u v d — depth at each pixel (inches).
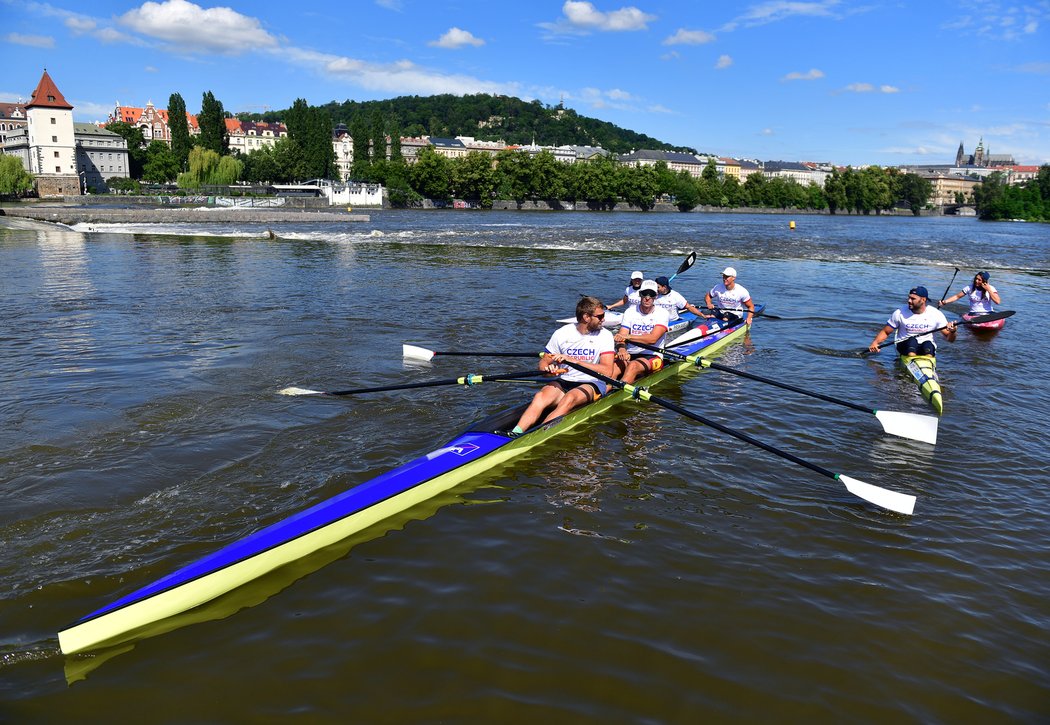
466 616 177.8
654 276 912.9
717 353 480.7
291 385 368.5
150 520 219.8
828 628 175.9
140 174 5103.3
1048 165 5167.3
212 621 175.9
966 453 294.4
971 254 1409.9
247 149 6422.2
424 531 222.4
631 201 5147.6
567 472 270.5
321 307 611.2
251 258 1038.4
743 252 1339.8
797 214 5787.4
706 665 161.5
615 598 186.7
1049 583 198.4
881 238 1914.4
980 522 233.8
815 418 337.7
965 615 182.7
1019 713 149.5
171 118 4512.8
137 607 171.6
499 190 4611.2
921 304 435.5
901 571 203.0
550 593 188.2
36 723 141.0
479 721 142.6
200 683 153.6
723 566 203.8
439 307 622.8
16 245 1217.4
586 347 326.6
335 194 3870.6
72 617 173.5
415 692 150.9
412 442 289.7
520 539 217.3
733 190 6023.6
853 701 151.5
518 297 690.8
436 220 2506.2
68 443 280.5
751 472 273.0
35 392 346.9
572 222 2544.3
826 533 224.8
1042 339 543.5
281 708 146.1
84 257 1021.8
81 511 224.1
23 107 5482.3
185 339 474.0
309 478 251.9
